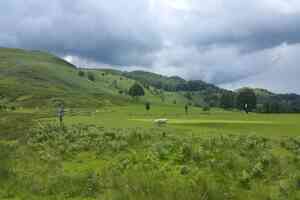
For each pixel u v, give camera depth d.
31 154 23.70
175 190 12.98
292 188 15.01
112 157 22.62
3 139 33.53
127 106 191.25
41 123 42.47
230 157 19.72
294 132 34.66
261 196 14.02
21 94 185.12
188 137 27.09
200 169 18.42
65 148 25.55
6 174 17.25
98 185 15.31
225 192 13.59
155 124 42.22
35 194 14.76
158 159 20.81
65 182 15.86
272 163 19.09
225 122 47.88
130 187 13.66
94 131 31.33
